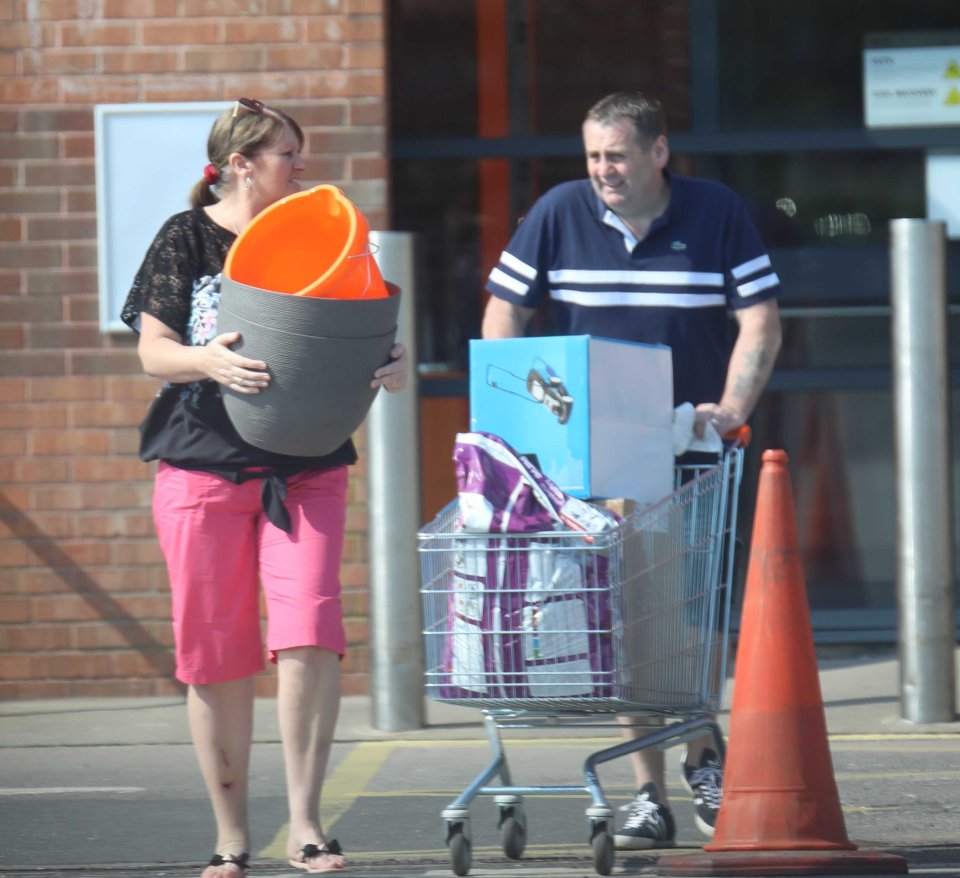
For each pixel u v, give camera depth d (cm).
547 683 1620
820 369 3203
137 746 2528
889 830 1880
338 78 2855
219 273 1642
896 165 3192
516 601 1625
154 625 2888
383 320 1573
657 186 1888
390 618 2572
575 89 3203
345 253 1556
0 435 2892
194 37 2864
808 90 3203
